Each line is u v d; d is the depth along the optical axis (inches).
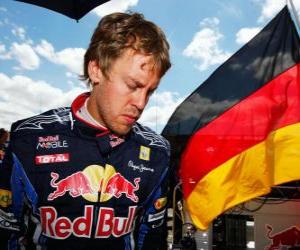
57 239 43.6
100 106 41.0
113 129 41.3
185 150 145.2
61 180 43.3
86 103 46.3
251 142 137.6
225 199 136.6
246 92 144.2
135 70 38.3
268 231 178.1
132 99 39.1
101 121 44.5
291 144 133.2
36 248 44.7
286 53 143.5
